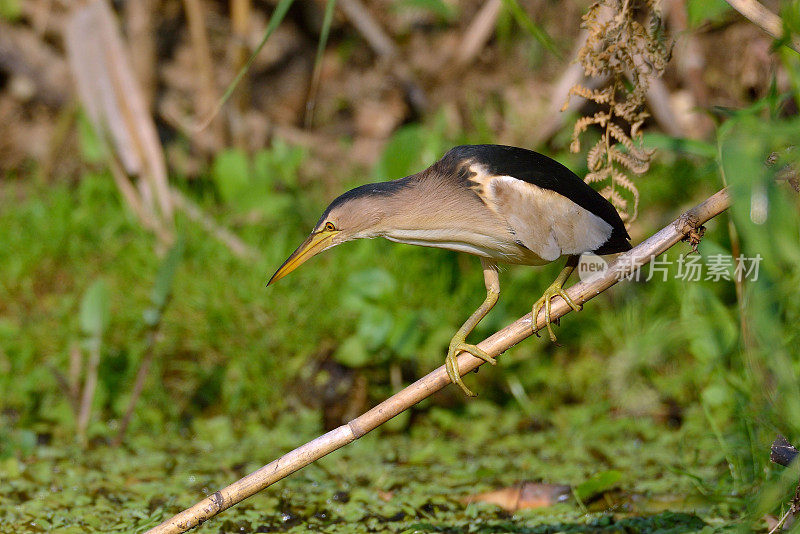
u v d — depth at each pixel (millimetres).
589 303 9492
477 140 11438
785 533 5500
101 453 8203
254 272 9578
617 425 8430
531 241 5691
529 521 6785
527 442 8352
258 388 8820
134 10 12367
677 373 8828
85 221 10539
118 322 9219
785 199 5477
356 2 12992
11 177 12148
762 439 6477
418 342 8680
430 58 12945
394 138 9938
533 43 12406
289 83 13320
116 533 6602
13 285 9852
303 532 6664
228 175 10711
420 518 6914
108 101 10211
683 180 10008
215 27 13461
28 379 8891
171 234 10117
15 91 12555
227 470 7855
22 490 7434
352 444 8430
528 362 9117
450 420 8711
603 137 5855
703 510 6789
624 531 6508
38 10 12648
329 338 9125
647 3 5715
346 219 5902
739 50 10312
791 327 6500
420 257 9562
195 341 9070
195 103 13070
